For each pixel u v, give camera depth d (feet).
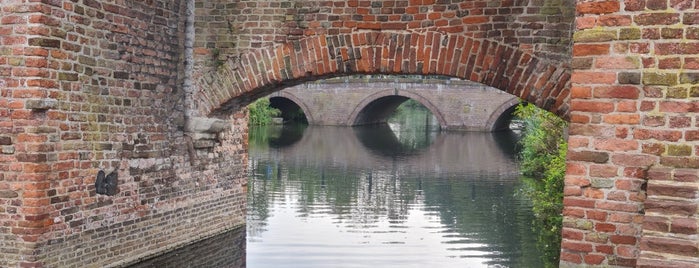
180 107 28.12
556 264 28.66
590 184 14.58
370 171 62.23
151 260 26.50
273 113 140.97
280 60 26.99
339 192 48.44
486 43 23.88
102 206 23.73
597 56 14.33
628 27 14.03
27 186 20.80
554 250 31.14
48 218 21.29
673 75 13.71
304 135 110.22
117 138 24.29
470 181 55.67
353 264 28.22
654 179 13.58
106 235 24.02
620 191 14.32
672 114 13.76
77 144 22.35
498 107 122.83
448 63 24.54
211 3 27.76
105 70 23.44
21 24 20.59
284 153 78.74
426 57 24.88
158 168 26.78
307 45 26.55
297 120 152.56
